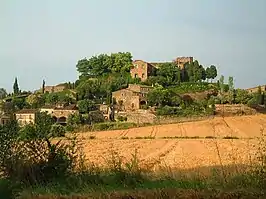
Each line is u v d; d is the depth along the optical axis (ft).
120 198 38.68
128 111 360.28
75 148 54.08
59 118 348.59
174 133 236.22
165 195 37.83
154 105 382.83
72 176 45.80
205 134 219.61
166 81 467.93
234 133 199.00
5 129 48.83
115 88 447.01
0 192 42.16
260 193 36.65
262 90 401.70
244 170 41.86
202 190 37.93
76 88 463.01
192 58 530.27
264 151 45.73
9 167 46.78
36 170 46.70
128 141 203.41
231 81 387.96
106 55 520.83
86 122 320.50
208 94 424.46
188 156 109.91
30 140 48.39
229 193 36.88
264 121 240.32
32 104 411.54
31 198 40.98
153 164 80.33
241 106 326.85
